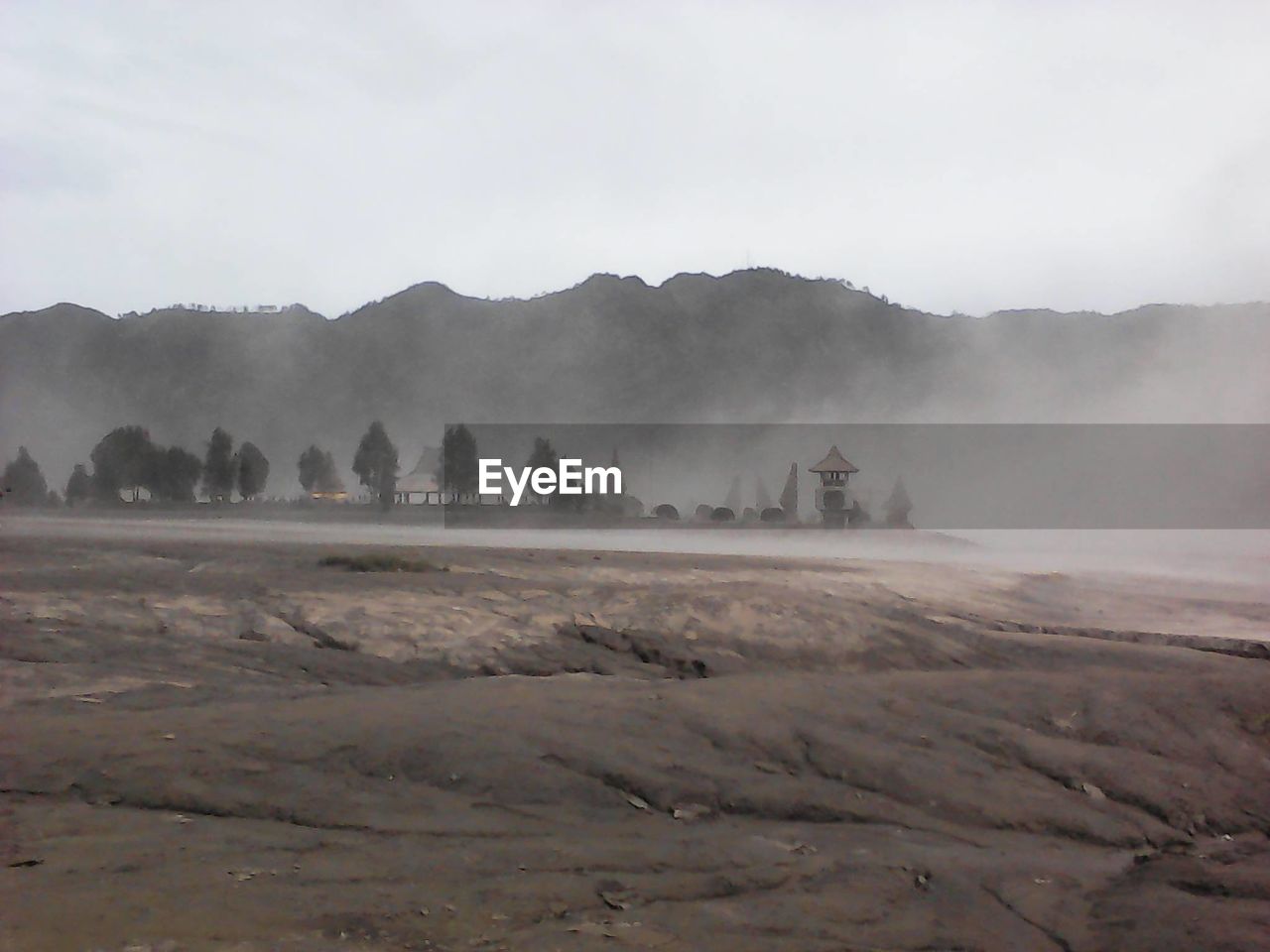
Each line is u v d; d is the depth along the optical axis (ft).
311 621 64.64
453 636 63.82
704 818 33.06
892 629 70.85
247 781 32.99
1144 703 47.24
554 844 29.37
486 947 21.89
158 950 20.40
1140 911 26.53
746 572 103.35
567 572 96.48
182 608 66.13
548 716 40.91
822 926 24.49
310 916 22.93
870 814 34.35
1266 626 87.30
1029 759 40.27
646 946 22.48
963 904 26.81
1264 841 35.37
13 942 20.30
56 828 28.58
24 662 50.70
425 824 30.58
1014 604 95.14
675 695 45.62
